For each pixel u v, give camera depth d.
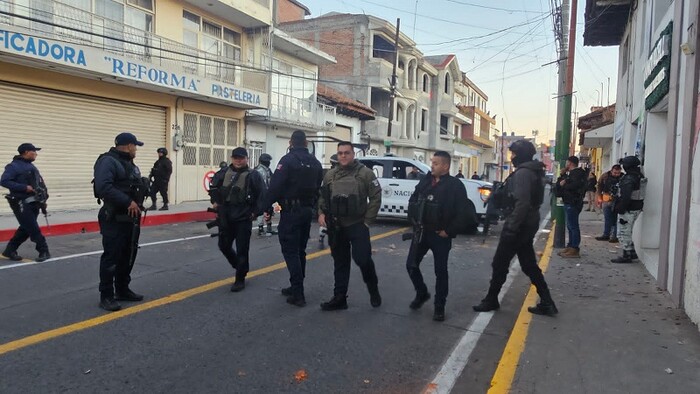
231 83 18.02
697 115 4.98
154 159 16.16
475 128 52.75
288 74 20.98
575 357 4.02
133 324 4.82
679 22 5.94
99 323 4.81
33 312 5.08
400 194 12.62
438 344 4.62
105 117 14.45
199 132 17.83
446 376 3.95
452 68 42.78
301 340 4.58
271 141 21.64
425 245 5.37
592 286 6.41
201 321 4.98
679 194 5.42
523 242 5.20
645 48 8.91
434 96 40.22
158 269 7.17
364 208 5.29
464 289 6.69
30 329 4.59
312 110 23.22
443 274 5.21
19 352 4.07
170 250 8.69
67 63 12.05
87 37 13.45
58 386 3.52
